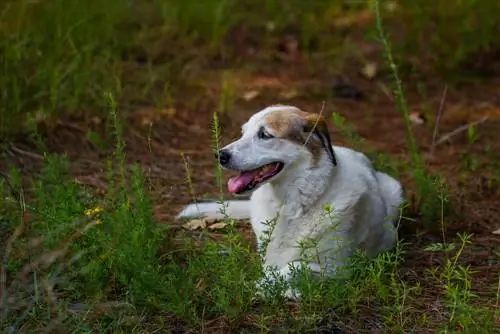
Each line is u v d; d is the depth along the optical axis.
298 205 8.93
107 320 7.94
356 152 10.10
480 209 10.87
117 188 10.33
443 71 15.81
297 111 9.02
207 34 17.00
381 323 8.06
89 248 8.50
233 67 15.96
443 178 11.16
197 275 8.48
